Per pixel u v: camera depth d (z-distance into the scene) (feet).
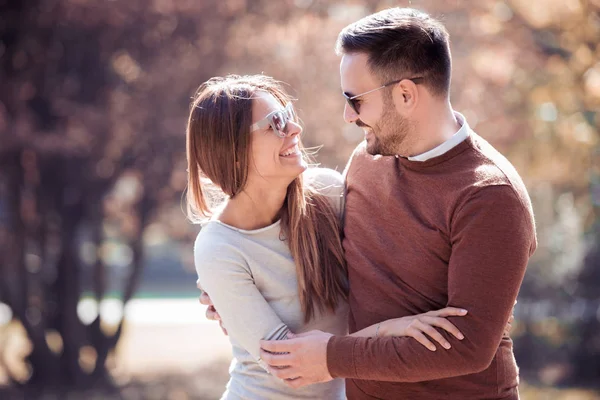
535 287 64.39
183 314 86.53
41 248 56.54
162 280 123.13
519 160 54.13
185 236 62.95
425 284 9.57
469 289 8.97
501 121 50.67
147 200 57.36
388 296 9.85
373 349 9.32
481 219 8.98
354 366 9.39
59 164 53.31
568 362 59.52
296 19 51.01
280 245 10.37
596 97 44.70
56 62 52.24
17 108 51.47
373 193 10.18
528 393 52.03
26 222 55.67
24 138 49.01
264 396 10.38
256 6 51.11
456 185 9.31
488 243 8.93
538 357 61.21
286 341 9.74
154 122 50.49
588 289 62.64
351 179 10.71
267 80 10.55
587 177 55.06
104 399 50.96
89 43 51.47
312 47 49.55
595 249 62.80
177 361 61.82
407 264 9.65
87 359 58.49
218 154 10.14
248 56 50.83
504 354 9.69
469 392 9.55
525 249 9.00
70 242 56.59
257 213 10.39
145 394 51.65
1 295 55.52
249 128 10.06
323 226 10.55
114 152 52.90
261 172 10.15
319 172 11.18
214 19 50.80
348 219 10.46
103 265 58.95
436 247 9.43
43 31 51.01
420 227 9.53
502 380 9.63
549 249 64.69
